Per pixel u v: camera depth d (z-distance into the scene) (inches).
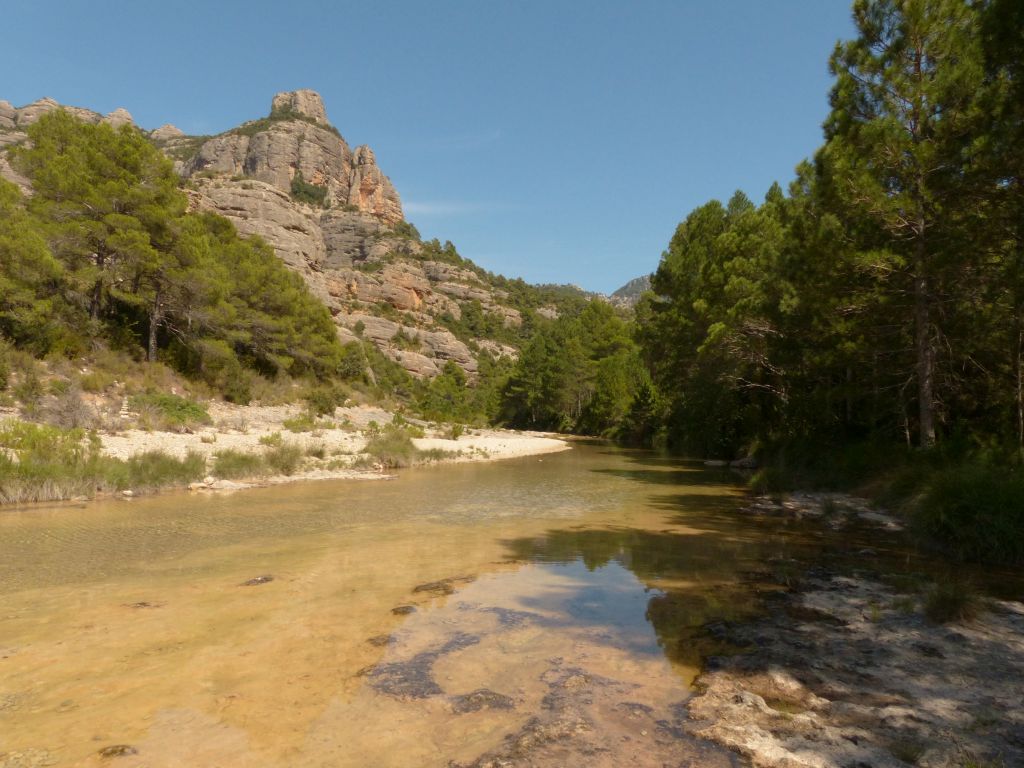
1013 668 198.1
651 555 367.6
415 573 318.3
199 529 422.3
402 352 4254.4
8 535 390.9
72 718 161.3
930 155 512.1
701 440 1284.4
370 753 145.3
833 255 593.3
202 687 180.9
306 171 7219.5
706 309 1137.4
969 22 528.7
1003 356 620.1
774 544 402.6
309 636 224.5
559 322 3663.9
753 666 199.0
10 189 1036.5
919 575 321.1
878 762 139.9
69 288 1027.3
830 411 832.9
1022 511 351.3
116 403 867.4
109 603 260.2
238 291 1497.3
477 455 1159.6
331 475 751.7
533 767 139.0
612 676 191.8
